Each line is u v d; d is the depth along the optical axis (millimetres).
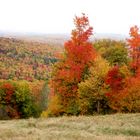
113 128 22734
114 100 35469
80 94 35562
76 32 35969
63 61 37406
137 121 26312
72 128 23141
